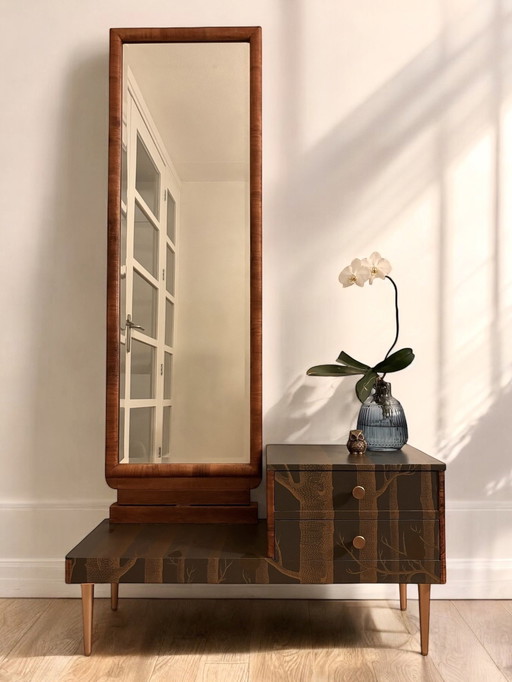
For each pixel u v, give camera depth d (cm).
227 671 169
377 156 227
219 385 216
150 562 176
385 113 228
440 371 226
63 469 225
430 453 226
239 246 218
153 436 215
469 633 193
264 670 170
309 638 190
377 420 201
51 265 227
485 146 227
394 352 224
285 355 225
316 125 227
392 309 226
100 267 227
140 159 220
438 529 178
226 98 221
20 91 228
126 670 170
